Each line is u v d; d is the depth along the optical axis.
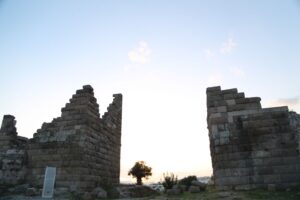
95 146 19.34
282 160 13.82
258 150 14.23
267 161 13.95
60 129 18.44
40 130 18.81
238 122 15.04
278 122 14.55
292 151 13.86
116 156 23.80
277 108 14.88
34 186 17.05
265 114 14.88
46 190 14.74
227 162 14.38
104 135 21.41
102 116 22.23
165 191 18.77
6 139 19.00
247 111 15.17
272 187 13.09
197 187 15.68
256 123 14.78
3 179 17.20
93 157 18.78
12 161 17.72
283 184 13.39
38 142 18.44
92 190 17.45
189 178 19.14
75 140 17.78
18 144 19.47
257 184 13.66
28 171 17.81
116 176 23.27
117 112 25.30
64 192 16.00
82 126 18.06
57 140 18.14
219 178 14.21
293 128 14.27
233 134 14.84
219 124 15.24
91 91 19.61
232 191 13.46
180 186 16.64
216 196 12.47
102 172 20.14
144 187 21.77
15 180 17.33
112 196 17.45
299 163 13.59
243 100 15.49
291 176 13.46
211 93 16.16
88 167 17.78
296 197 11.19
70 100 19.12
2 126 19.53
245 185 13.75
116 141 24.19
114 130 23.95
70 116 18.59
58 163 17.45
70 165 17.17
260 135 14.49
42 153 18.03
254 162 14.06
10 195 15.43
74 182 16.64
